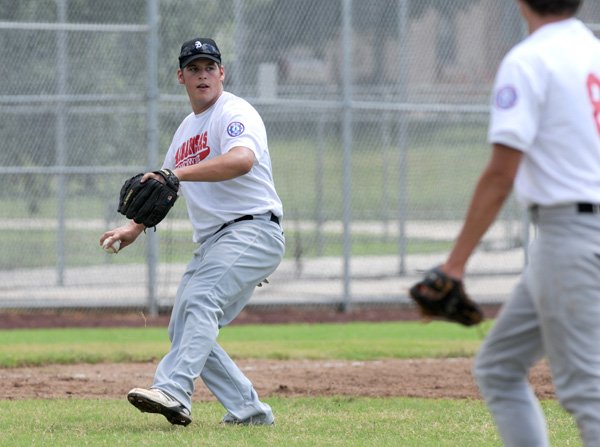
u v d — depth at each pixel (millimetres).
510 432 14414
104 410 24578
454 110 49312
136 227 21750
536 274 13648
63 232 47531
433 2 51594
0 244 48312
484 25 51750
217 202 21875
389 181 54594
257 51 49062
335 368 33000
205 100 21906
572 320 13445
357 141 54062
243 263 21516
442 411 24531
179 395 20734
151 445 19406
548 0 13742
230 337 41188
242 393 22172
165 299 47406
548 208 13523
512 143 13016
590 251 13320
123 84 47062
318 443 19859
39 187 48375
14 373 32094
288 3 49469
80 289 48500
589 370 13508
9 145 47438
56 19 47812
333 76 50344
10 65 46750
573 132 13422
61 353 35188
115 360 34906
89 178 48094
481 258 54531
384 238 53531
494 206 13125
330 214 52500
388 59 51812
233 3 48344
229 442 19750
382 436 20859
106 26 45688
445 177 54125
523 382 14602
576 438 20781
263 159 21812
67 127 47250
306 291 50469
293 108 50156
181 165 22438
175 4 47531
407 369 32594
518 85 13266
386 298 49281
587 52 13781
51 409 24734
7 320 45312
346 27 47312
